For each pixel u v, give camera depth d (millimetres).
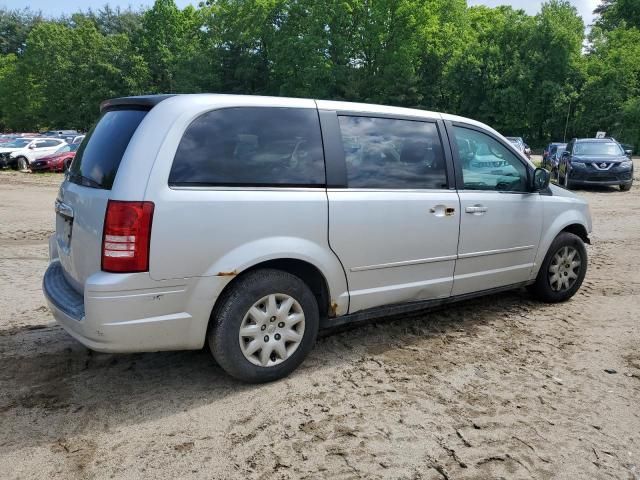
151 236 3104
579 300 5680
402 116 4277
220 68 53875
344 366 3961
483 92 50438
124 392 3549
